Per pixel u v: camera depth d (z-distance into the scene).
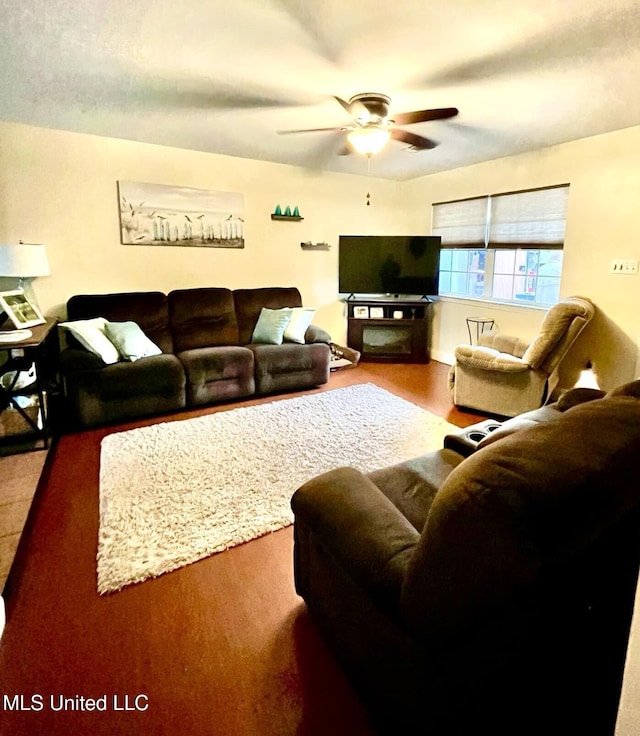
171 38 2.12
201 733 1.29
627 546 1.08
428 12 1.88
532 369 3.44
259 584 1.85
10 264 3.28
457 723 1.03
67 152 3.85
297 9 1.87
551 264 4.33
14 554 2.00
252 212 4.87
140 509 2.33
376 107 2.84
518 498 0.80
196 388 3.84
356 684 1.37
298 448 3.06
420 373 5.11
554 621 1.03
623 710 0.72
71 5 1.85
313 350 4.39
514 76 2.54
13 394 3.02
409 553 1.19
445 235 5.43
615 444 0.92
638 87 2.69
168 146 4.26
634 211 3.54
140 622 1.65
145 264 4.38
